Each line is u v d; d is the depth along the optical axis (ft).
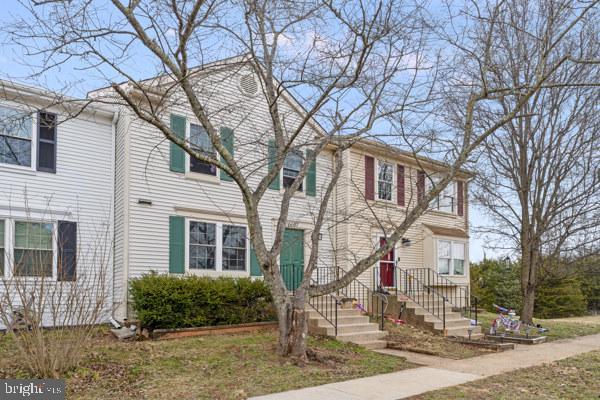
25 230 38.58
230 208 46.80
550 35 34.68
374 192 57.72
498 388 24.22
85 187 41.81
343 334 37.63
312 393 22.36
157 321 36.60
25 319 24.79
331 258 52.80
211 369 26.35
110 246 40.45
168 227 42.70
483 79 31.55
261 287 42.34
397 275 58.34
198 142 44.50
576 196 48.19
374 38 28.25
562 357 33.96
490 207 51.88
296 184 32.04
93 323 26.50
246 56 31.81
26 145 39.29
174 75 29.07
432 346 37.40
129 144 41.27
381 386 24.11
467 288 64.54
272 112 32.14
